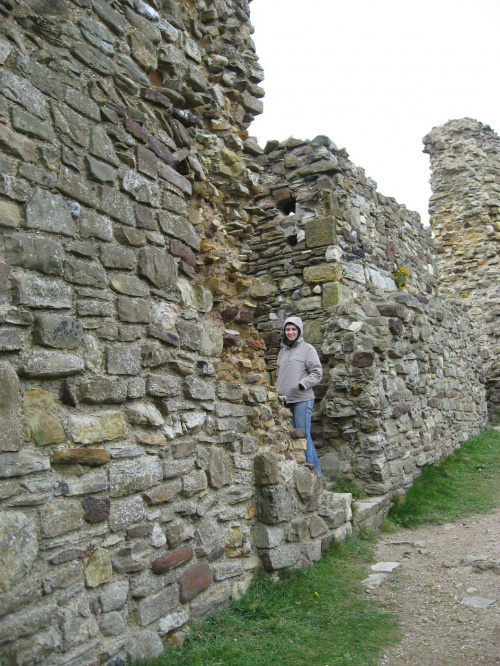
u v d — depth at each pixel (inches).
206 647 129.5
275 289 314.5
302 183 317.7
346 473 267.4
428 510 261.7
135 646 118.0
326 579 178.4
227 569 153.9
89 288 123.6
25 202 112.2
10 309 106.2
